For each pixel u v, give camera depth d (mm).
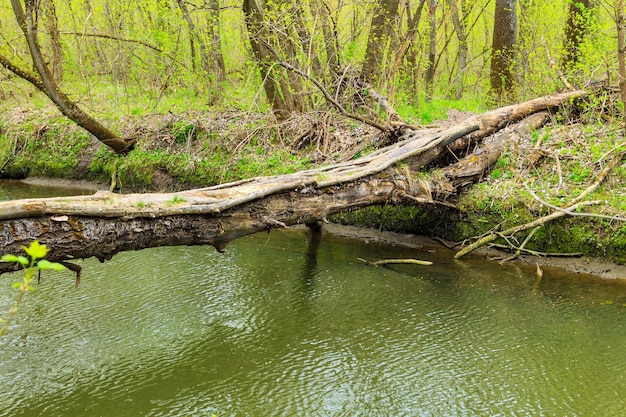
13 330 6156
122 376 5285
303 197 6871
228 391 5039
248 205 6297
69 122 14773
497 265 7840
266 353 5691
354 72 11859
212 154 12039
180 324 6348
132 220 5348
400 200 7844
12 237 4695
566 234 7598
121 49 14664
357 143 10523
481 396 4879
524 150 8836
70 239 4988
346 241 9312
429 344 5793
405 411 4703
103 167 13492
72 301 6949
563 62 11828
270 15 10664
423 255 8445
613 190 7762
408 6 13031
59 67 14555
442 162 9023
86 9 13969
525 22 14523
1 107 16531
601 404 4707
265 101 13703
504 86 12852
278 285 7453
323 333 6094
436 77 19422
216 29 14070
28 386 5098
